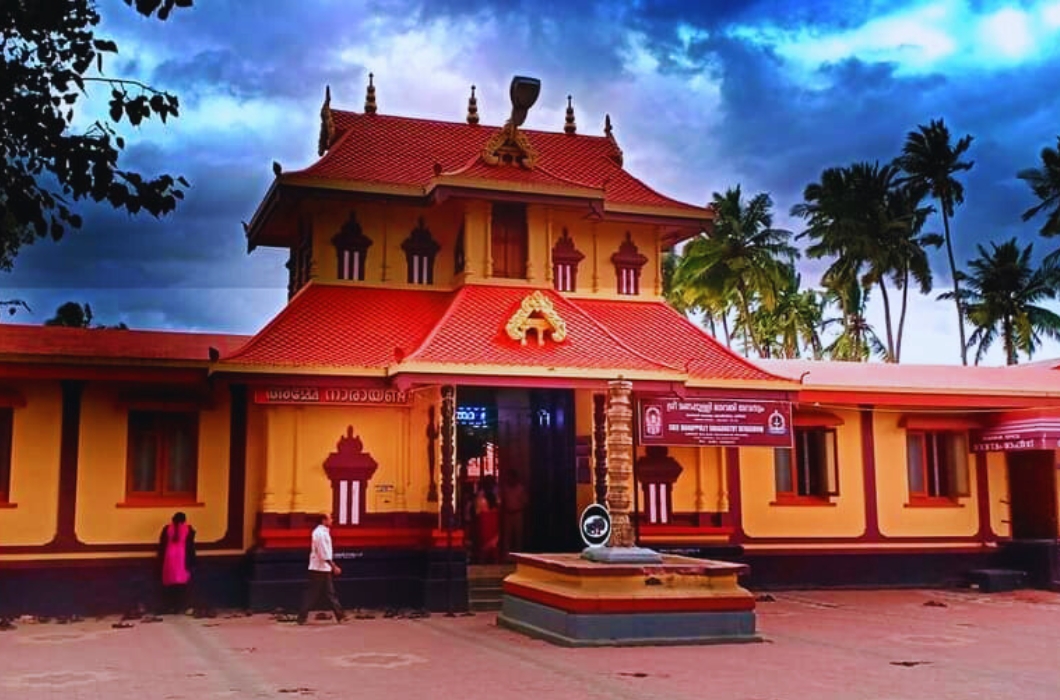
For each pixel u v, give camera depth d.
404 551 18.28
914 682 10.81
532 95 20.86
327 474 18.27
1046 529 22.69
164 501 17.94
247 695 9.94
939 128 51.16
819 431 22.27
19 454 17.23
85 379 17.31
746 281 53.56
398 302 20.00
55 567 17.14
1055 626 16.06
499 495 20.22
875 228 50.97
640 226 21.88
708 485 20.66
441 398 17.78
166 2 5.02
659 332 20.80
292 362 17.50
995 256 54.03
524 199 19.83
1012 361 54.06
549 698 9.71
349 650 13.10
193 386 18.31
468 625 15.85
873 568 21.98
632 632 13.43
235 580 18.09
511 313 19.11
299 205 20.52
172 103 5.20
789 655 12.71
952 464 23.08
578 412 19.73
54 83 4.95
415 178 20.78
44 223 4.96
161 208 5.20
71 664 11.98
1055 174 45.47
